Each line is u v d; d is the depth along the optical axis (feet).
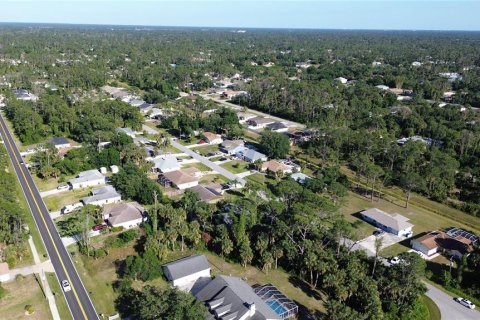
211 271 293.64
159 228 334.44
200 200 367.25
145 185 396.57
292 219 314.76
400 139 601.21
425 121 638.53
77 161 471.62
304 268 285.23
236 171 487.20
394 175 472.44
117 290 271.69
